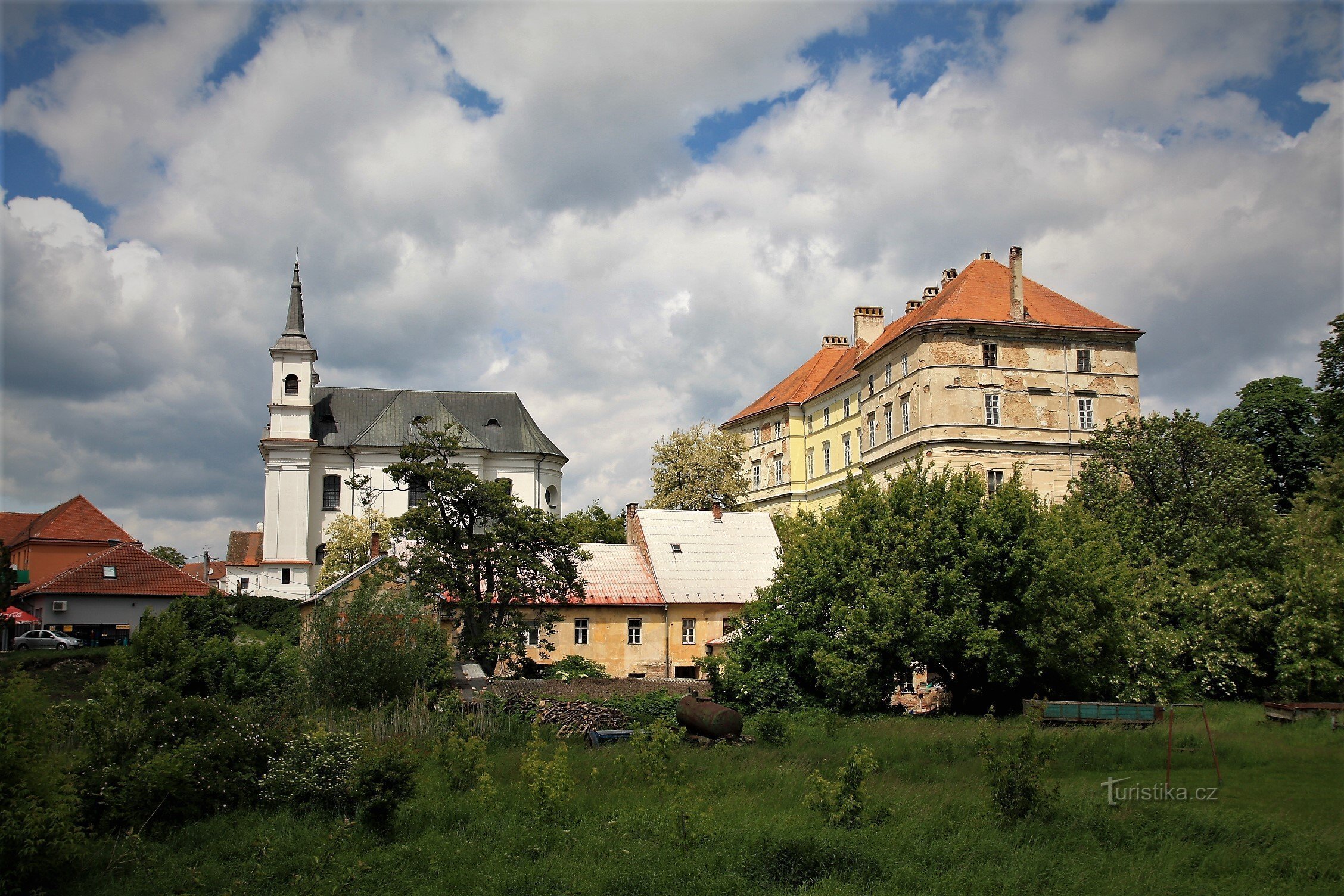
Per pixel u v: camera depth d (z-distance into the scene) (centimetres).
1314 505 4788
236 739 1852
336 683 3059
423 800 1791
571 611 4738
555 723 2864
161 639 1942
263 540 7906
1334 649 3553
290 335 8156
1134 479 4700
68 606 6175
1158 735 2464
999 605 3319
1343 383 4994
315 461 8138
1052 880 1317
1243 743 2372
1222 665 3753
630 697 3453
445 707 2867
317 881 1352
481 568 4291
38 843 1337
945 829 1572
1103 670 3494
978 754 2022
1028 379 6012
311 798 1811
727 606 4925
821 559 3591
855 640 3334
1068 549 3362
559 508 8881
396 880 1370
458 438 4356
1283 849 1425
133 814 1652
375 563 4503
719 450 7938
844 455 7412
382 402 8600
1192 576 4131
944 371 5928
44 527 7806
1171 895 1253
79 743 1977
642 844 1492
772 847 1426
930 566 3444
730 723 2661
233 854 1526
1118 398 6100
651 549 5191
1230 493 4294
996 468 5900
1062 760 2167
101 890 1348
